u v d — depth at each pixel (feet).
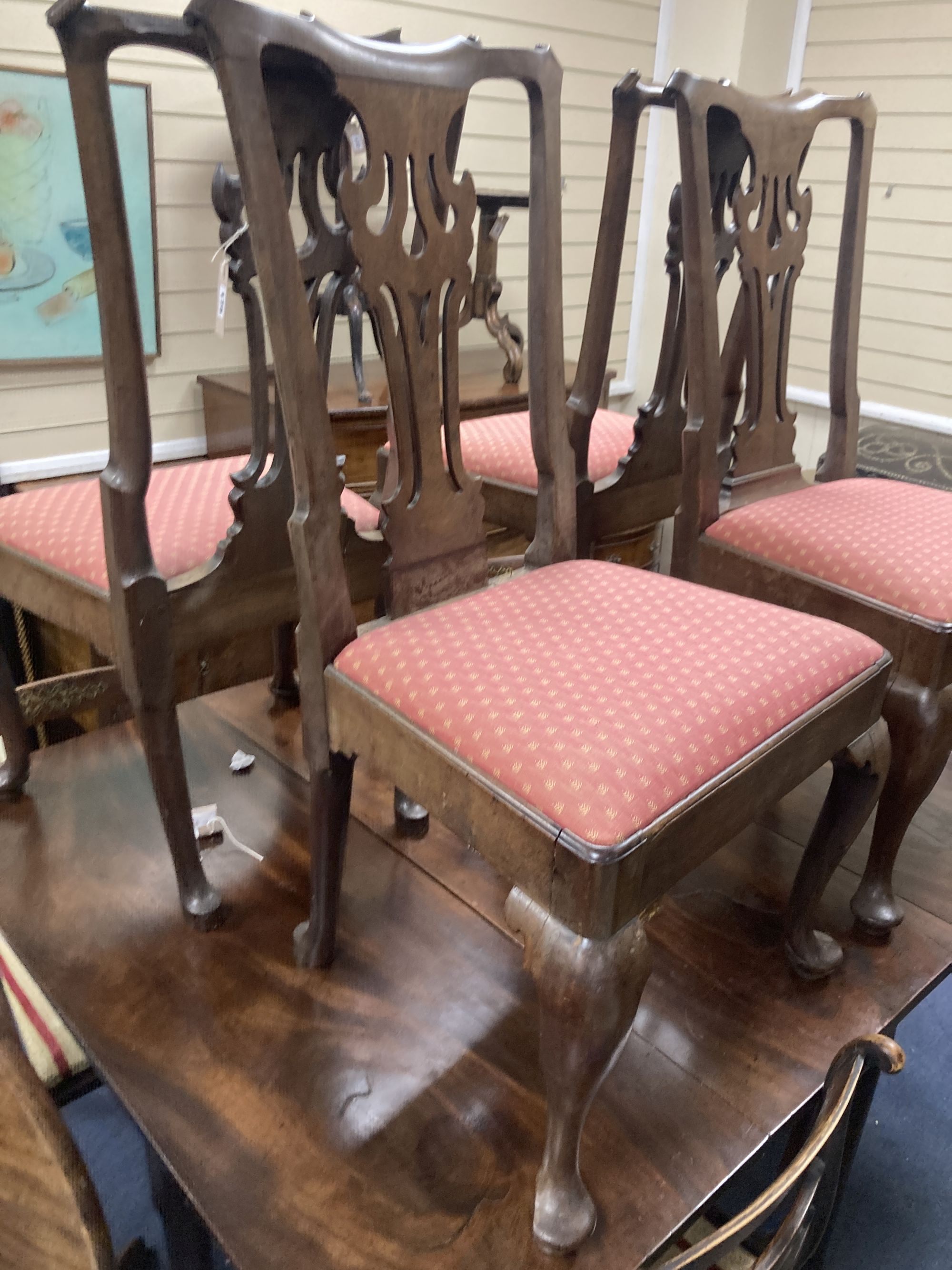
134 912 3.80
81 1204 1.61
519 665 2.78
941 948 3.79
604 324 4.14
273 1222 2.67
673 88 3.46
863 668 3.01
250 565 3.47
